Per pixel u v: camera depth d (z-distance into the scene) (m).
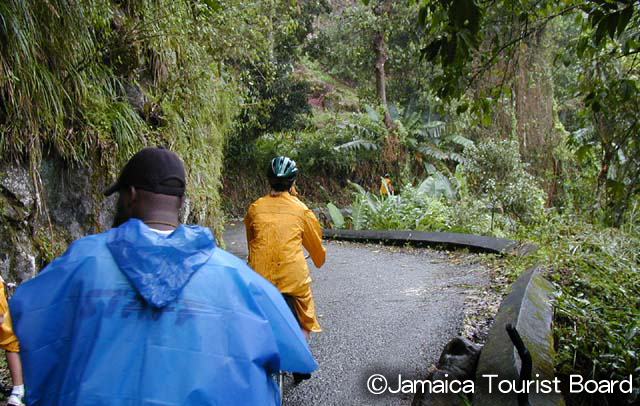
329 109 31.55
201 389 1.27
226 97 9.82
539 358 3.17
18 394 2.87
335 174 25.09
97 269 1.36
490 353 3.26
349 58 26.44
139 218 1.51
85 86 5.64
